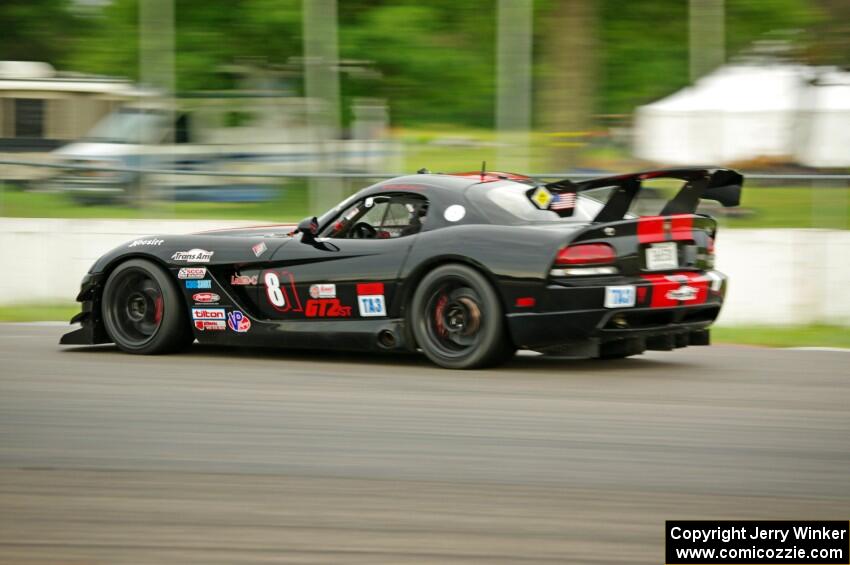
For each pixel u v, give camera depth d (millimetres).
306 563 5852
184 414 9820
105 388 11219
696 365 12992
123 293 14078
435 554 5992
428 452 8320
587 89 32344
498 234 11906
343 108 31781
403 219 12734
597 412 9836
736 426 9289
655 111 23984
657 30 34062
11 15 40500
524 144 24094
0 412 9945
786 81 29562
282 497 7102
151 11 28797
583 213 12828
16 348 14641
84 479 7586
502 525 6500
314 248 13023
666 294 11734
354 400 10422
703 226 12445
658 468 7840
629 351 12492
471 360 12062
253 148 27438
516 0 23781
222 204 21078
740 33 31797
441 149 24594
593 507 6867
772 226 18547
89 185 21438
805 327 17656
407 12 32438
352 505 6914
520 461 8031
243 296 13516
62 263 21078
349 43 32062
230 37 31953
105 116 30062
